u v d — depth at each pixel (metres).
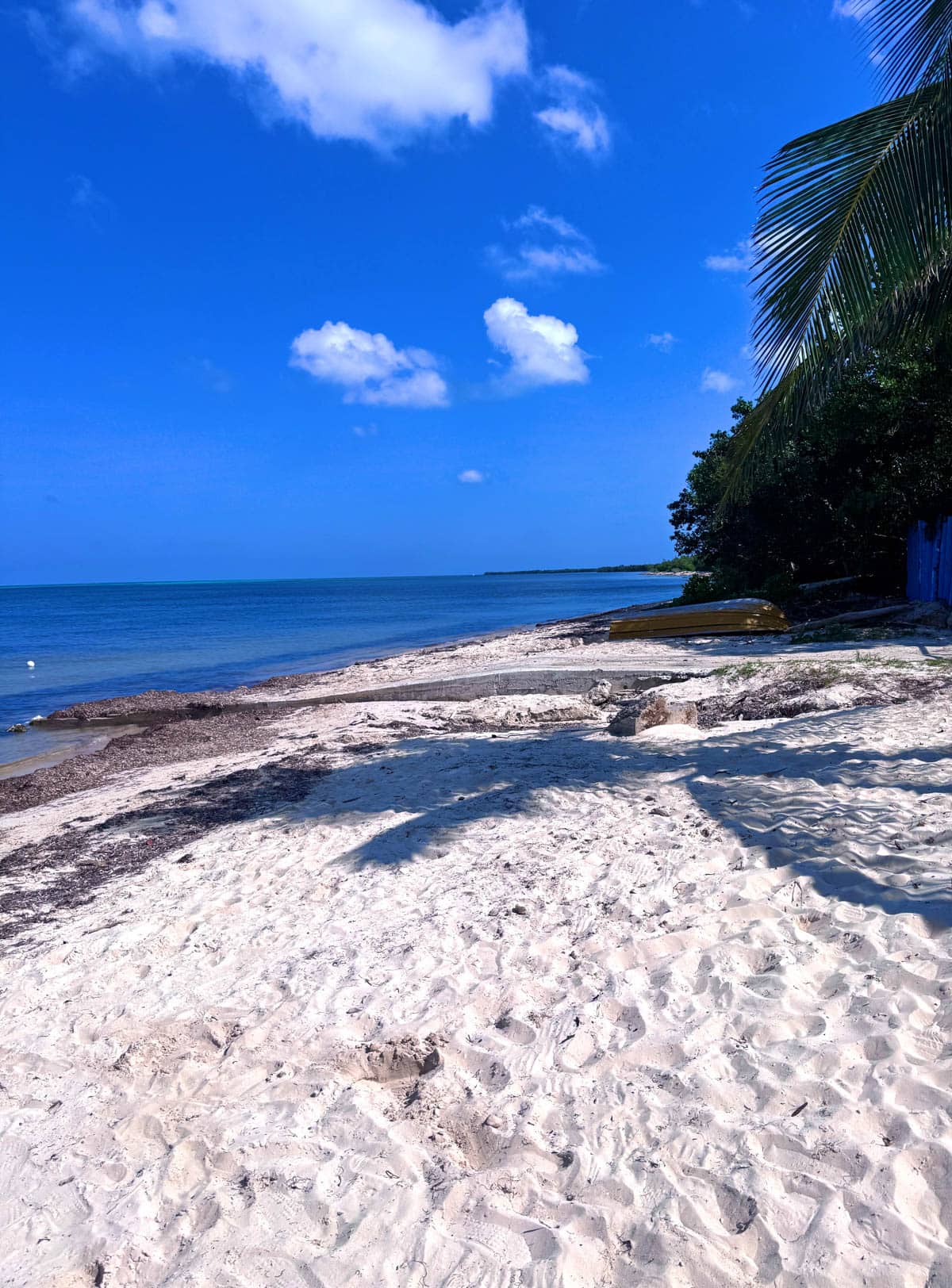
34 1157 3.18
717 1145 2.76
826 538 24.62
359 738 12.84
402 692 17.06
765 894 4.76
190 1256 2.55
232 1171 2.94
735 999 3.66
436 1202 2.71
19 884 7.38
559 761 8.80
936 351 16.69
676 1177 2.66
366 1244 2.54
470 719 13.67
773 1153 2.67
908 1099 2.79
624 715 10.30
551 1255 2.40
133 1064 3.81
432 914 5.23
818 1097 2.90
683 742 9.06
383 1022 3.97
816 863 4.99
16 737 17.41
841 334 6.87
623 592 96.62
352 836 7.16
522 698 14.91
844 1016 3.39
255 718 16.77
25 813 10.59
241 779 10.49
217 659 31.61
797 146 6.64
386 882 5.94
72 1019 4.39
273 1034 3.97
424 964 4.55
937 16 6.04
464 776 8.64
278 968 4.75
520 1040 3.68
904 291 7.70
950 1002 3.29
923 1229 2.28
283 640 40.16
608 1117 3.02
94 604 110.44
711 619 20.12
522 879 5.61
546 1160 2.86
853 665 12.41
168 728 16.75
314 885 6.09
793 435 7.96
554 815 6.93
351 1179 2.85
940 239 6.55
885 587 23.67
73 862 7.90
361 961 4.69
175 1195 2.86
